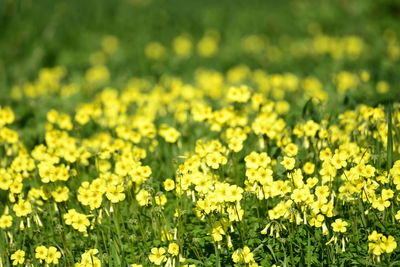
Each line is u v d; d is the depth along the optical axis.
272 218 5.19
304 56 14.77
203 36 17.12
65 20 17.28
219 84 11.66
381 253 4.93
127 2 20.16
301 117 7.20
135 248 5.70
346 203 5.71
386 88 9.79
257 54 15.30
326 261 5.20
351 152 5.87
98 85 12.31
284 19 18.20
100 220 5.51
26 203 5.52
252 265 4.98
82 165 7.09
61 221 5.81
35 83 12.42
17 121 9.27
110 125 8.50
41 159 6.30
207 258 5.39
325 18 17.12
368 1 16.89
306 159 6.32
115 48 15.87
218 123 7.04
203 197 5.38
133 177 5.64
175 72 13.62
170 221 6.04
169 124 8.27
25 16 16.48
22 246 5.49
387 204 5.23
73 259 5.29
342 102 8.48
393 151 6.38
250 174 5.38
